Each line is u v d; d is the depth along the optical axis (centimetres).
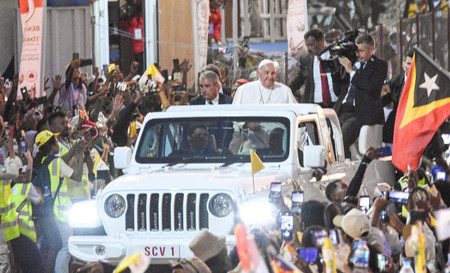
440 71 4253
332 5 10288
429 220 3198
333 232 2730
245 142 4241
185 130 4312
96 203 3912
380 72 5250
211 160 4238
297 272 2053
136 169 4284
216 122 4291
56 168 4328
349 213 2888
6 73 7444
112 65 6131
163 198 3825
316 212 3198
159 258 3756
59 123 4709
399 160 4300
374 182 4781
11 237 4200
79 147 4416
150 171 4194
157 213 3838
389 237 3272
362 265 2658
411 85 4322
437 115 4250
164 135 4328
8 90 6275
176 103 6600
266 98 5047
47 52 7594
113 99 5959
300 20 7325
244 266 1911
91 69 7681
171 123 4325
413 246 2762
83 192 4544
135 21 9144
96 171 4791
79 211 3916
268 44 9275
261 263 1831
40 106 5991
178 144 4312
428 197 3247
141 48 9181
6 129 4422
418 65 4297
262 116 4244
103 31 8725
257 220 3538
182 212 3816
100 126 4978
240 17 9344
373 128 5266
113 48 9312
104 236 3816
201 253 3022
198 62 7481
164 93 6328
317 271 2830
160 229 3816
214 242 3027
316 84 5456
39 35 5650
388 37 7681
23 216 4269
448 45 7162
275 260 1998
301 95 6178
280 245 3017
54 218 4338
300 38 7331
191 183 3816
